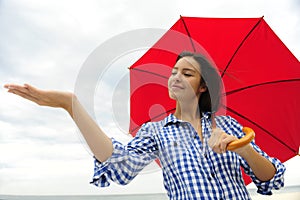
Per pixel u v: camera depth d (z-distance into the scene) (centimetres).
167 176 84
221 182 81
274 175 85
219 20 121
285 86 124
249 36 120
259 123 125
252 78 120
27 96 56
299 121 128
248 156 81
